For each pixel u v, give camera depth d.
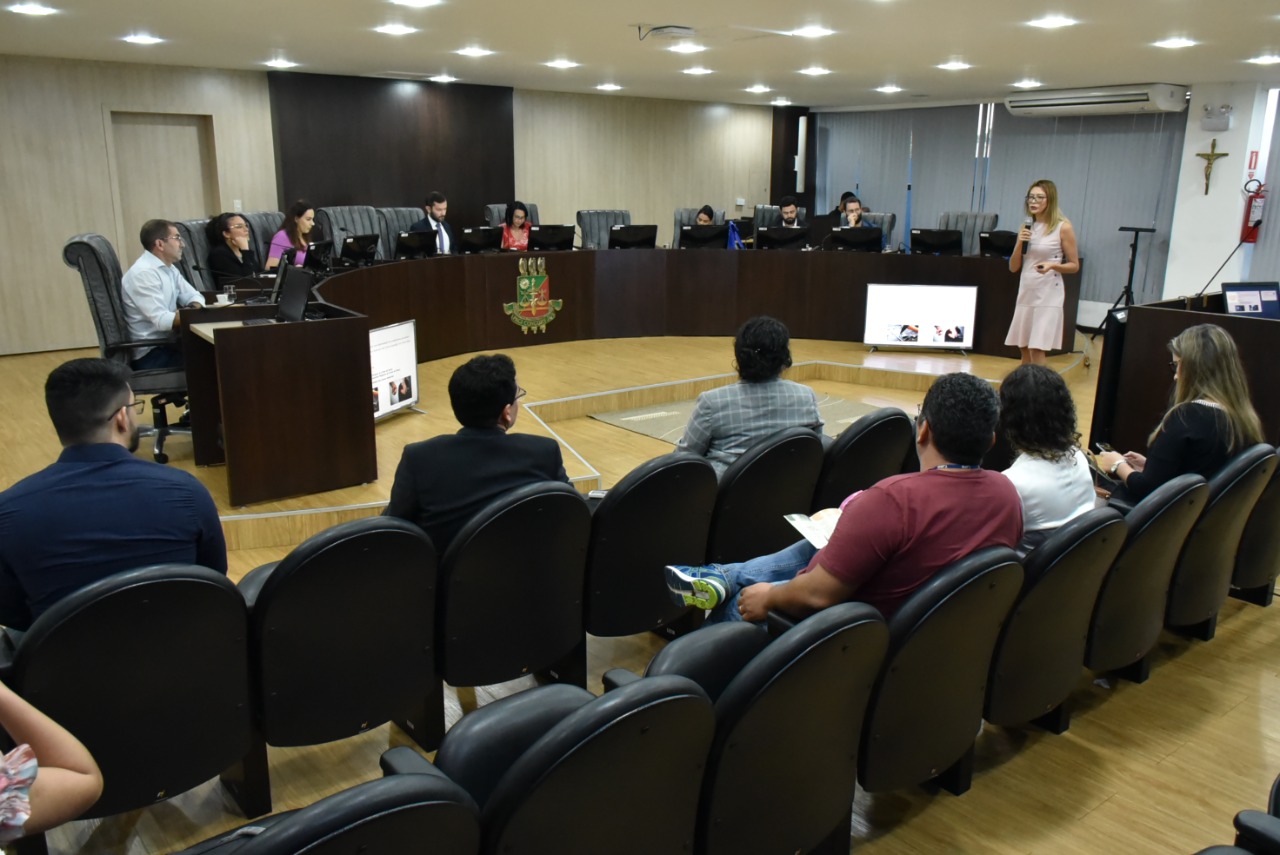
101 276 4.43
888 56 7.49
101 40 6.71
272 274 5.72
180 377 4.55
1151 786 2.29
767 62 7.96
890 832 2.10
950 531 1.84
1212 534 2.65
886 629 1.59
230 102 8.62
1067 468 2.32
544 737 1.19
